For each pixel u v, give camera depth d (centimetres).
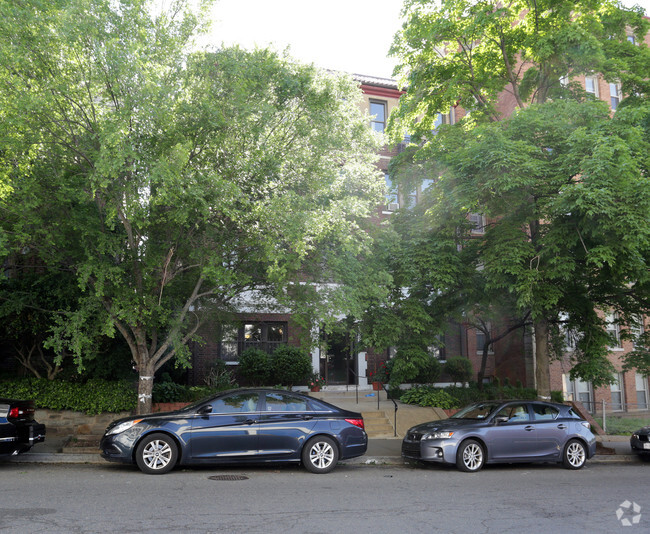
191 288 1369
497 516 682
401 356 1458
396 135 1734
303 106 1205
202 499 745
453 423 1142
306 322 1211
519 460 1127
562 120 1265
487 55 1694
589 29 1499
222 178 1061
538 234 1410
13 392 1468
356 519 652
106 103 1080
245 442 990
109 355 1608
